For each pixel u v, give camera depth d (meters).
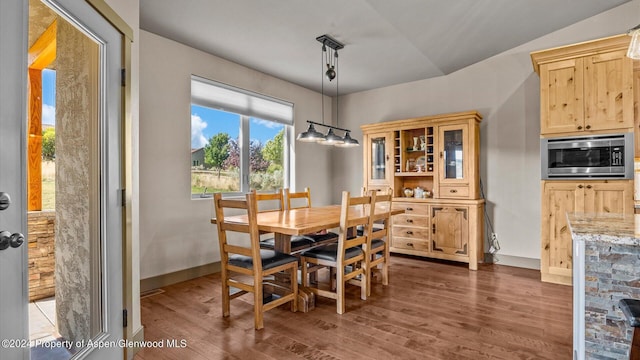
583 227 1.44
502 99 3.92
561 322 2.32
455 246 3.85
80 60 1.65
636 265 1.38
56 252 1.59
